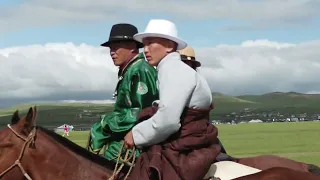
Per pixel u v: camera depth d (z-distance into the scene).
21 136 6.52
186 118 6.49
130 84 7.29
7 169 6.43
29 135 6.54
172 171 6.36
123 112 7.32
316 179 6.34
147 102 7.24
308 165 7.56
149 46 6.66
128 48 7.65
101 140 7.51
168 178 6.32
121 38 7.58
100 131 7.53
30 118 6.59
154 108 6.56
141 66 7.35
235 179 6.46
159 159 6.37
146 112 6.60
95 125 7.60
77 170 6.73
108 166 6.95
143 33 6.62
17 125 6.59
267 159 7.61
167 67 6.43
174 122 6.19
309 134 55.94
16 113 6.72
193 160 6.40
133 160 6.77
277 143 41.03
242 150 34.34
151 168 6.36
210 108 6.66
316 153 30.66
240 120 127.94
